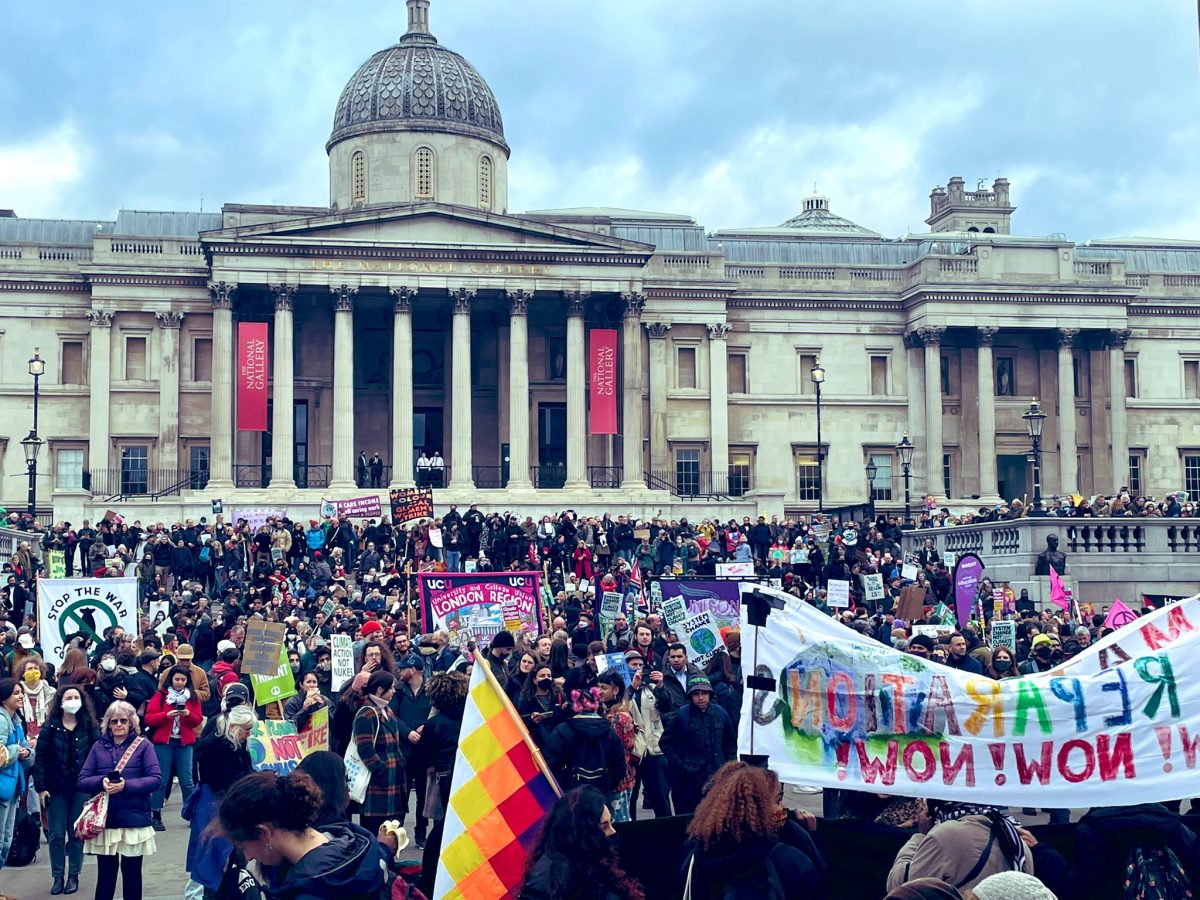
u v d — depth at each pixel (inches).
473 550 2529.5
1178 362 4045.3
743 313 3858.3
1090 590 2153.1
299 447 3602.4
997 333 3912.4
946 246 4261.8
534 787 556.1
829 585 1573.6
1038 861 546.9
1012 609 1801.2
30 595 1905.8
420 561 2166.6
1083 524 2177.7
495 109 3833.7
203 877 645.3
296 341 3602.4
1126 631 603.8
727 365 3855.8
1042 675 593.6
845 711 610.2
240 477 3457.2
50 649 1273.4
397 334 3378.4
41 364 2760.8
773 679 624.7
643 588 1866.4
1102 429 3909.9
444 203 3489.2
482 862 548.7
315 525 2474.2
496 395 3690.9
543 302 3663.9
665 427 3710.6
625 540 2549.2
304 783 437.7
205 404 3533.5
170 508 3157.0
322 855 430.3
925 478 3841.0
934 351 3799.2
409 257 3383.4
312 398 3599.9
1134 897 541.6
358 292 3400.6
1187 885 544.4
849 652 613.6
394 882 516.1
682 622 1266.0
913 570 2066.9
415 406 3688.5
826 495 3855.8
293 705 1019.3
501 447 3604.8
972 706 592.4
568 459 3452.3
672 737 846.5
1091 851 548.4
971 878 488.4
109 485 3474.4
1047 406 3922.2
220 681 1009.5
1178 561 2170.3
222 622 1461.6
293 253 3336.6
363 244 3344.0
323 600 1855.3
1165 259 4426.7
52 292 3545.8
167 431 3481.8
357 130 3698.3
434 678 808.3
